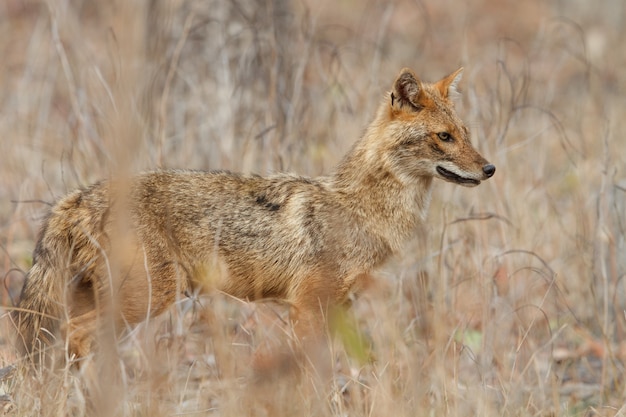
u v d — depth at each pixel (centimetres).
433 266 1273
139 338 1052
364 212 1127
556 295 1306
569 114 2027
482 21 2998
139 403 902
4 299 1246
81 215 1027
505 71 1430
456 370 1024
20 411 879
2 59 2181
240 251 1084
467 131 1146
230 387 895
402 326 1170
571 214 1534
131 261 1024
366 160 1130
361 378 1086
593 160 1742
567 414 1068
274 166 1377
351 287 1121
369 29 2388
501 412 991
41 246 1035
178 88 1571
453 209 1366
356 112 1547
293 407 905
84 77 1552
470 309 1240
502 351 1145
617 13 2892
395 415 905
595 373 1257
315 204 1112
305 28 1733
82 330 1001
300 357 973
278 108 1459
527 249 1332
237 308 1211
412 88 1127
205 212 1074
